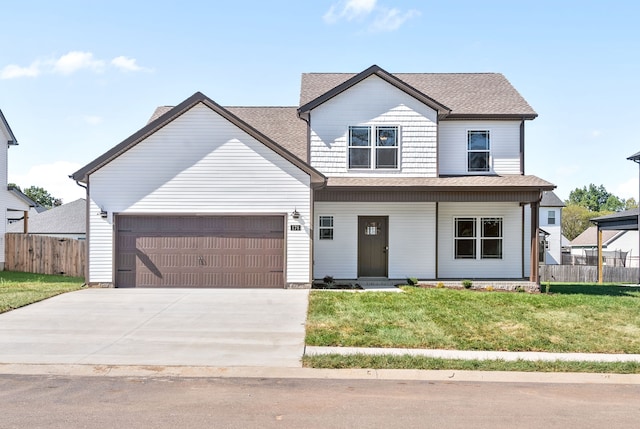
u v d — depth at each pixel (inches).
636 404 237.0
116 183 583.8
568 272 1179.9
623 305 490.9
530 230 703.7
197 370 281.9
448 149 695.1
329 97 660.1
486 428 203.9
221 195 587.2
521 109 699.4
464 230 696.4
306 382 265.3
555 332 374.6
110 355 306.3
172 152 586.9
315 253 674.2
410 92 666.2
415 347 331.9
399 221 680.4
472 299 507.2
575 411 226.1
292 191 589.0
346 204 677.3
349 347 330.3
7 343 333.1
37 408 221.5
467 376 279.1
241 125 585.0
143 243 586.6
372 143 665.6
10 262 859.4
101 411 218.1
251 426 202.4
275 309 456.4
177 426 201.5
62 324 391.9
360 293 541.6
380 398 240.5
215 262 586.9
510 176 683.4
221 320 409.7
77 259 763.4
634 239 2057.1
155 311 445.4
